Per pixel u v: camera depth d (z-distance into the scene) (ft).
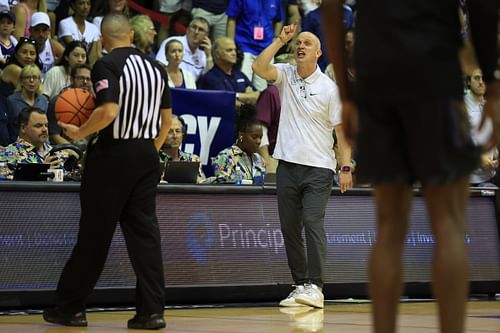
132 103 37.78
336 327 38.24
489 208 59.82
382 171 21.11
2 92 64.23
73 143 59.72
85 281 38.58
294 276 50.44
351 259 54.90
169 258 49.65
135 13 80.84
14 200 46.29
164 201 50.21
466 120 20.79
